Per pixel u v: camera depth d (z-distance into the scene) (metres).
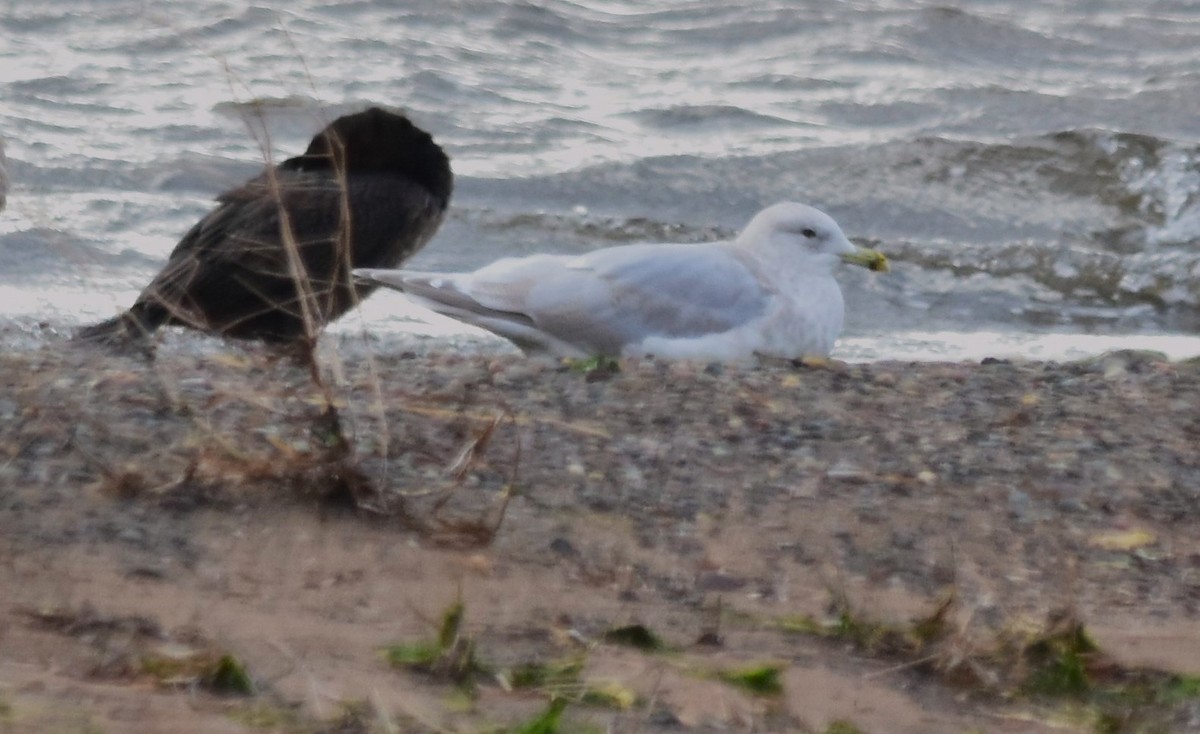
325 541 8.61
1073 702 7.69
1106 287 21.84
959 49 33.75
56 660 6.92
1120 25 35.69
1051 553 9.52
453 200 23.53
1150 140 26.64
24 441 9.59
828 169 25.69
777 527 9.55
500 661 7.43
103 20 31.08
